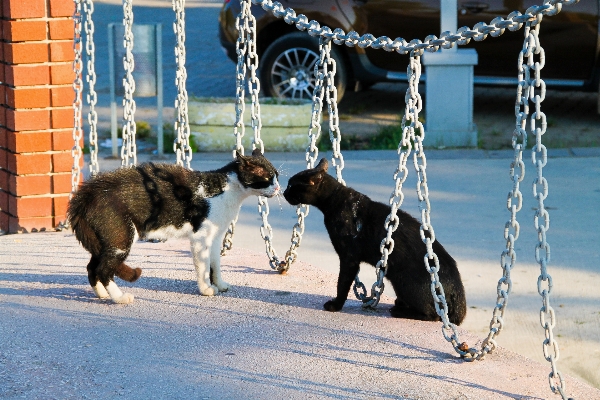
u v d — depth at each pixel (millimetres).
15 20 5953
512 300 5199
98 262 4387
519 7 10031
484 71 10523
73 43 5867
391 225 4184
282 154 9195
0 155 6453
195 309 4324
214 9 22250
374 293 4273
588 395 3314
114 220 4270
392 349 3783
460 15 10234
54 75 6121
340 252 4395
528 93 3215
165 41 17469
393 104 11828
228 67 14969
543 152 3141
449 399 3254
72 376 3422
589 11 9891
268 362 3605
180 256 5395
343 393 3295
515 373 3533
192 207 4457
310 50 10648
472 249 6082
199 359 3629
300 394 3283
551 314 3189
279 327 4066
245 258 5473
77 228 4336
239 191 4645
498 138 9914
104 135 10203
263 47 11125
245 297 4566
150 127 10648
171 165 4609
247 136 9383
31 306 4305
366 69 10633
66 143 6281
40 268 5070
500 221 6723
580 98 12148
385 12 10359
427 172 8242
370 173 8242
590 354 4512
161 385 3352
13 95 6070
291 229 6668
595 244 6133
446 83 9344
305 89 10773
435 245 4328
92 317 4156
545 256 3541
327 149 9422
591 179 7879
